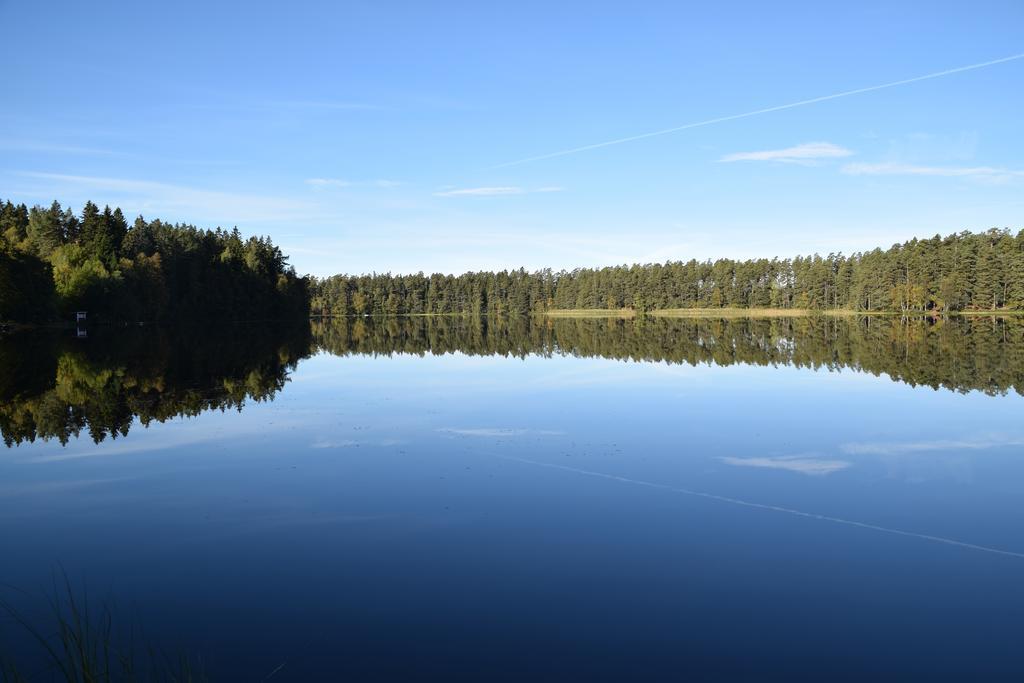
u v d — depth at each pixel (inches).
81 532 316.5
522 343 1660.9
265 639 217.9
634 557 282.0
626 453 460.8
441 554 286.0
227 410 644.7
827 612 235.3
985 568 270.8
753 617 231.9
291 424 572.1
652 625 226.5
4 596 250.8
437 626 225.9
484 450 472.1
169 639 218.2
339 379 896.3
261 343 1657.2
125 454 468.1
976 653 209.5
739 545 295.0
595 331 2262.6
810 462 434.6
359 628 224.8
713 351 1305.4
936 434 513.7
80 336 1797.5
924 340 1470.2
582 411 627.8
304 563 278.2
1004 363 980.6
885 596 247.3
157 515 339.0
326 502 357.4
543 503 353.4
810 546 293.6
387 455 459.5
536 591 251.1
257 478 404.5
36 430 552.1
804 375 884.6
